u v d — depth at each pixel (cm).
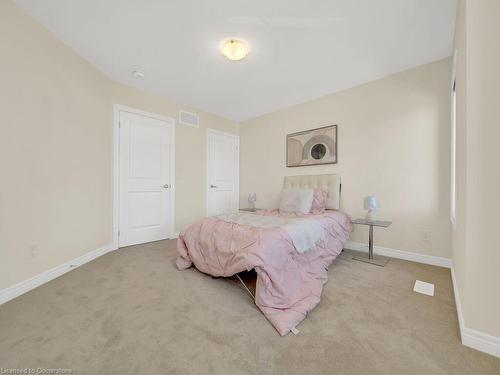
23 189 173
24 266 173
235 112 406
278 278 153
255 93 322
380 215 275
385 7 168
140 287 184
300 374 100
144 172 320
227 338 123
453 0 161
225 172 436
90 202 249
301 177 344
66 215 216
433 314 146
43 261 190
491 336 110
